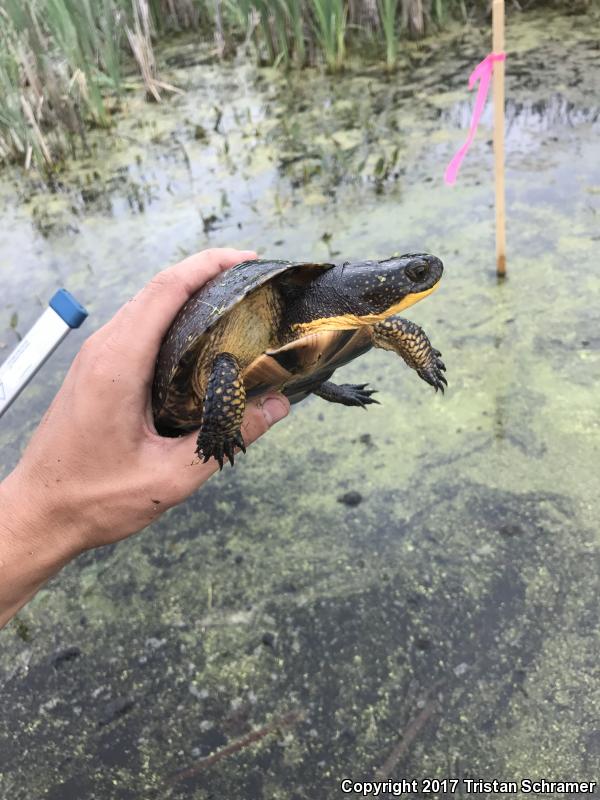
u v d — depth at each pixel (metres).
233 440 0.29
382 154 0.82
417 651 0.36
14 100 0.93
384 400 0.51
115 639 0.39
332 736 0.33
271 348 0.34
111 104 1.15
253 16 1.15
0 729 0.36
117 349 0.29
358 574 0.40
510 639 0.35
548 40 1.04
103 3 1.06
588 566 0.38
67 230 0.81
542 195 0.68
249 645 0.38
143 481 0.29
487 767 0.31
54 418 0.29
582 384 0.48
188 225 0.76
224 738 0.34
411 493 0.44
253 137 0.94
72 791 0.33
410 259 0.31
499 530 0.40
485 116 0.86
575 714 0.32
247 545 0.43
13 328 0.64
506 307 0.55
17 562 0.29
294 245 0.68
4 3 0.98
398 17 1.18
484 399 0.48
